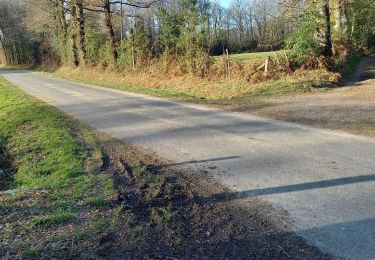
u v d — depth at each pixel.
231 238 4.25
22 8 59.91
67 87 24.27
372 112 10.24
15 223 4.72
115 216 4.86
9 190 6.21
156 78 22.39
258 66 17.44
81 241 4.23
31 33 53.25
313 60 17.20
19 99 18.39
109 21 28.88
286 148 7.56
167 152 7.86
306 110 11.30
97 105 15.20
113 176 6.50
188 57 20.36
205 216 4.83
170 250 4.04
